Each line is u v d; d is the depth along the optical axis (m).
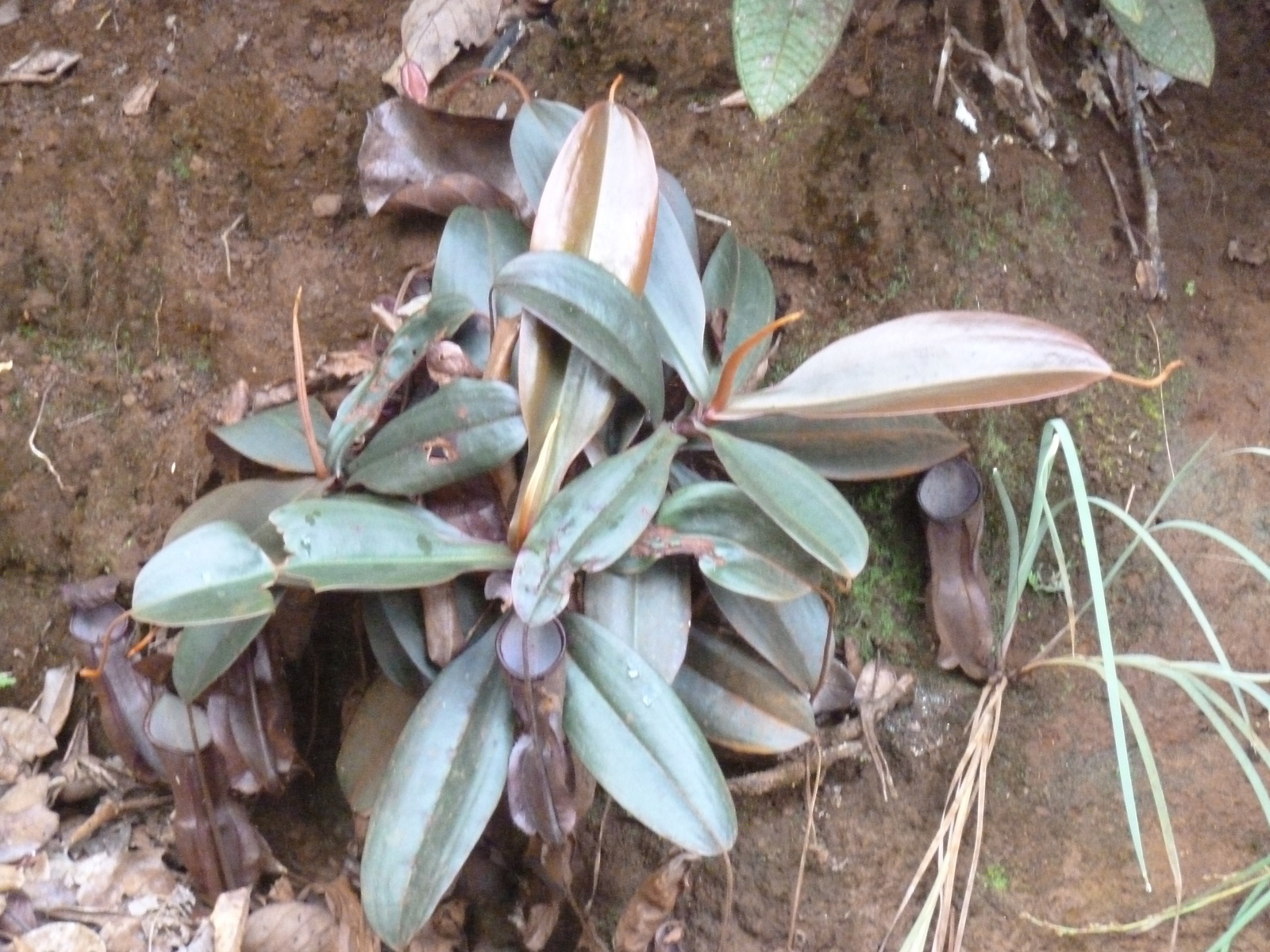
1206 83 0.80
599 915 0.81
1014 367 0.69
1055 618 0.83
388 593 0.74
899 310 0.84
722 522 0.71
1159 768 0.82
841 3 0.70
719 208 0.85
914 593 0.83
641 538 0.71
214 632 0.71
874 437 0.77
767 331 0.69
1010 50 0.85
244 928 0.79
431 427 0.71
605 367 0.69
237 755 0.76
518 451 0.73
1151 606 0.84
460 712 0.70
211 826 0.77
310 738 0.84
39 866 0.80
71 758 0.85
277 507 0.72
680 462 0.77
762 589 0.70
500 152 0.83
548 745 0.70
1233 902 0.79
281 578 0.67
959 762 0.80
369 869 0.68
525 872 0.82
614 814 0.82
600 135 0.73
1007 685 0.82
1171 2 0.79
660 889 0.77
